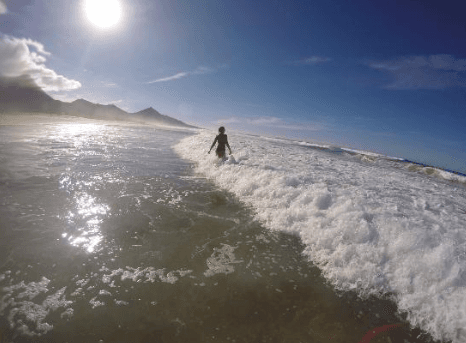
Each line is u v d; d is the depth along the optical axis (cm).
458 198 683
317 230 387
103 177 612
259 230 411
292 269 312
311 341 209
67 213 395
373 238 346
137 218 408
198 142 1350
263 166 718
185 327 210
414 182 873
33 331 190
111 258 294
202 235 375
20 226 338
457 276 264
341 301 262
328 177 691
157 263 295
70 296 229
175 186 607
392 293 275
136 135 1773
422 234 329
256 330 215
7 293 223
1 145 852
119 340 191
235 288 266
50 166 657
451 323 229
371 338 217
